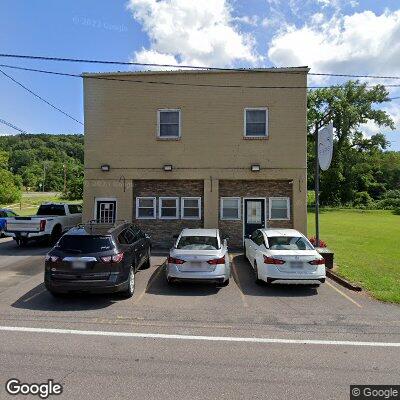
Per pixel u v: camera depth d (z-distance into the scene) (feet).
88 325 21.97
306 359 17.46
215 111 49.85
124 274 27.04
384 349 18.75
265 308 25.81
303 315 24.32
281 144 49.26
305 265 29.73
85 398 13.73
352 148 190.49
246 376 15.64
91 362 16.88
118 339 19.80
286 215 50.34
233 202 50.90
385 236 71.61
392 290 30.17
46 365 16.52
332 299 28.19
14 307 25.39
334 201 194.90
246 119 49.88
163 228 51.39
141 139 50.62
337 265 39.75
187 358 17.43
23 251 49.01
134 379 15.26
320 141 42.47
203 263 29.76
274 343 19.45
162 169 50.37
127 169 50.75
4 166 179.01
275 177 49.32
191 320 23.13
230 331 21.25
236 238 50.72
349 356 17.84
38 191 319.27
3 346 18.70
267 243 32.30
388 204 183.62
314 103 178.09
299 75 49.06
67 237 27.07
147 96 50.52
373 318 23.79
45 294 28.68
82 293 28.53
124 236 29.89
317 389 14.58
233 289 30.89
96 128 51.03
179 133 50.31
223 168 49.80
